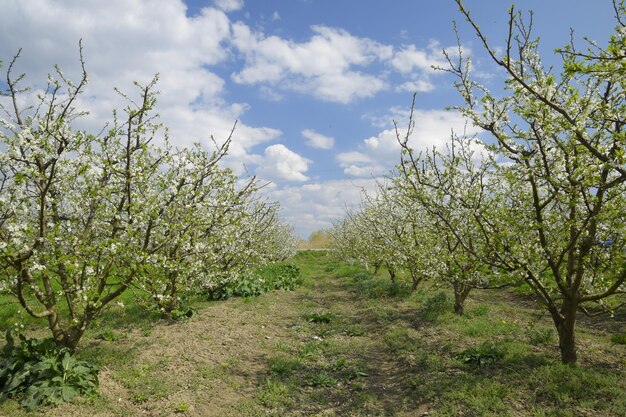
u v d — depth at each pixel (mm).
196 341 9234
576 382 6035
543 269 7309
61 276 7027
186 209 8742
